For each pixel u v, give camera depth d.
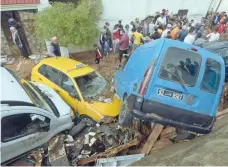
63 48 11.98
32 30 12.73
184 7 16.84
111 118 7.22
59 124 6.33
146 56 5.31
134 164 5.35
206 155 4.75
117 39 12.56
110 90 8.09
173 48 4.77
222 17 17.61
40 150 5.80
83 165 5.82
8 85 5.62
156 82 4.79
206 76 4.91
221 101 8.59
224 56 9.77
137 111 4.97
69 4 11.69
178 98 4.92
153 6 15.08
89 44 11.95
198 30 14.10
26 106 5.39
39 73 8.65
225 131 5.98
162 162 4.98
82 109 7.60
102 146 6.25
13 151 5.21
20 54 12.90
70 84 7.87
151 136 6.28
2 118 4.86
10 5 11.25
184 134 6.33
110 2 13.09
